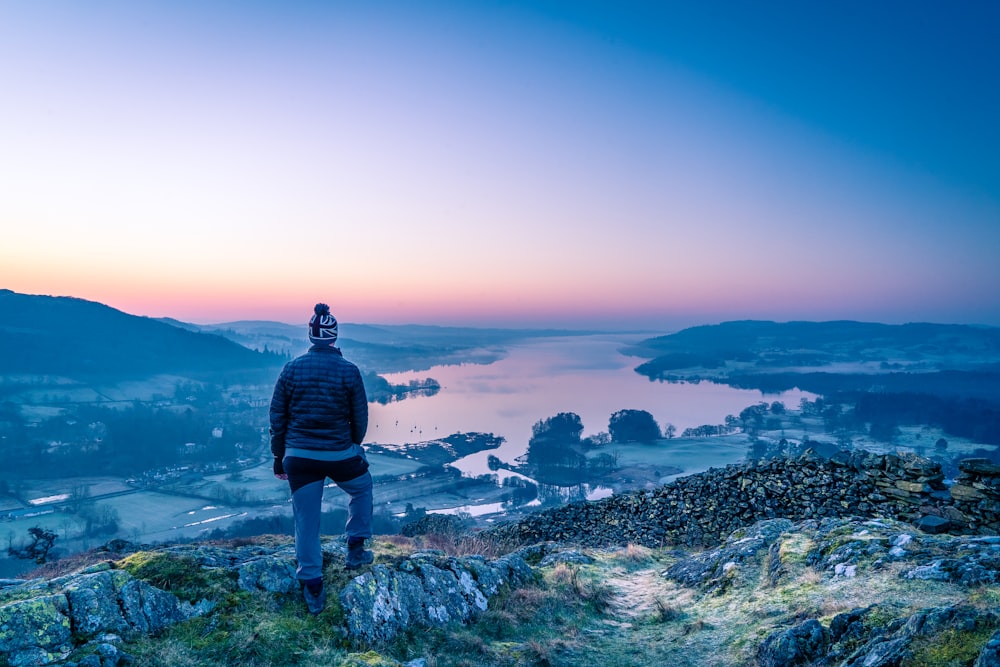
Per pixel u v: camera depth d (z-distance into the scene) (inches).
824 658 188.4
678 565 382.3
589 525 695.7
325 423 203.5
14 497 6678.2
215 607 192.2
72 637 161.5
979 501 392.8
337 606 206.4
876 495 469.7
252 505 6309.1
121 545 332.8
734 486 594.9
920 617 167.3
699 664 221.3
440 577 258.2
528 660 220.7
